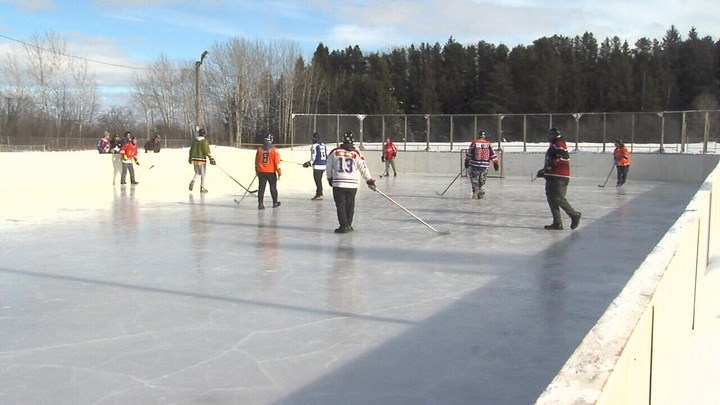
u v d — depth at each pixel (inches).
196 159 622.2
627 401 73.6
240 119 2375.7
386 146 971.9
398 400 129.3
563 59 2581.2
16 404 127.0
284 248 310.5
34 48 2027.6
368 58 3132.4
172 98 2716.5
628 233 360.8
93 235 349.7
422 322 183.3
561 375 64.4
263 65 2420.0
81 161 666.8
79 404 127.2
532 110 2267.5
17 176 602.2
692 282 168.1
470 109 2508.6
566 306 200.5
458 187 754.8
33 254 291.3
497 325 180.4
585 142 1045.8
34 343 164.7
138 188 665.6
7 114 1893.5
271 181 496.1
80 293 217.6
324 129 1216.2
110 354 156.5
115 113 2353.6
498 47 2503.7
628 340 73.2
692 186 775.1
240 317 188.4
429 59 2736.2
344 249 307.7
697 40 2687.0
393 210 490.0
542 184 811.4
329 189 697.6
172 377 141.6
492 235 354.6
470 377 141.7
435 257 286.0
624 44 3073.3
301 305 201.9
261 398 130.3
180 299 209.6
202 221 412.8
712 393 132.6
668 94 2370.8
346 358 153.8
